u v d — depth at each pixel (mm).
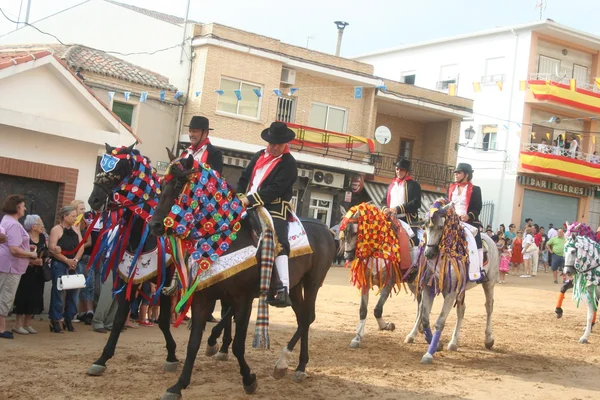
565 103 36375
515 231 32469
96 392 7461
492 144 38188
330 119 31203
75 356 9094
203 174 7234
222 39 27188
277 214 8062
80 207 11047
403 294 19234
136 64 29266
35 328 10984
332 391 8203
